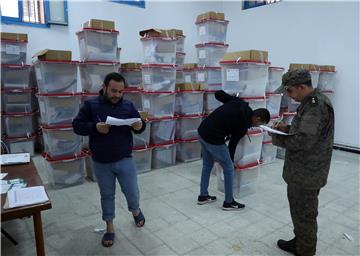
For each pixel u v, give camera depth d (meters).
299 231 1.88
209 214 2.64
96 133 1.92
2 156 2.25
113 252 2.06
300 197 1.80
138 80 4.22
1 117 4.17
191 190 3.20
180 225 2.44
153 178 3.57
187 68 4.75
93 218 2.55
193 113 4.11
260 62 2.86
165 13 6.11
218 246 2.15
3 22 4.38
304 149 1.68
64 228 2.38
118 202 2.86
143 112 3.54
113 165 2.04
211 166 2.80
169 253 2.06
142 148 3.66
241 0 6.58
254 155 3.03
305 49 5.51
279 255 2.04
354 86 4.89
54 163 3.13
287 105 4.33
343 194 3.11
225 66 2.99
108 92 1.94
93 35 3.26
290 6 5.66
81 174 3.34
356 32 4.78
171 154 4.06
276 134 1.83
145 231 2.34
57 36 4.90
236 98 2.62
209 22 4.23
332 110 1.71
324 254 2.06
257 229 2.39
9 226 2.37
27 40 4.23
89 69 3.30
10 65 4.06
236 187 2.98
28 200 1.46
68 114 3.18
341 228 2.41
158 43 3.63
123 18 5.56
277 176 3.67
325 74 4.92
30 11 4.62
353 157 4.62
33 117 4.50
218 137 2.52
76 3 5.01
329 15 5.09
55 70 3.04
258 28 6.31
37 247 1.54
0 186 1.67
